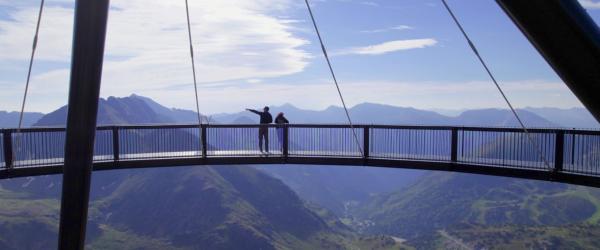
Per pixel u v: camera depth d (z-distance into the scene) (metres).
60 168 17.16
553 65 3.47
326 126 19.64
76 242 6.66
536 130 16.22
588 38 3.24
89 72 6.03
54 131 17.36
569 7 3.21
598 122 3.49
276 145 20.39
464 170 17.55
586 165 15.34
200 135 19.72
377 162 18.98
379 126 19.03
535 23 3.31
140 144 19.11
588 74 3.31
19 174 16.52
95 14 5.84
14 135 16.59
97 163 18.02
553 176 15.77
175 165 19.14
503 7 3.48
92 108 6.20
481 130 17.34
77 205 6.50
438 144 18.52
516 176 16.69
